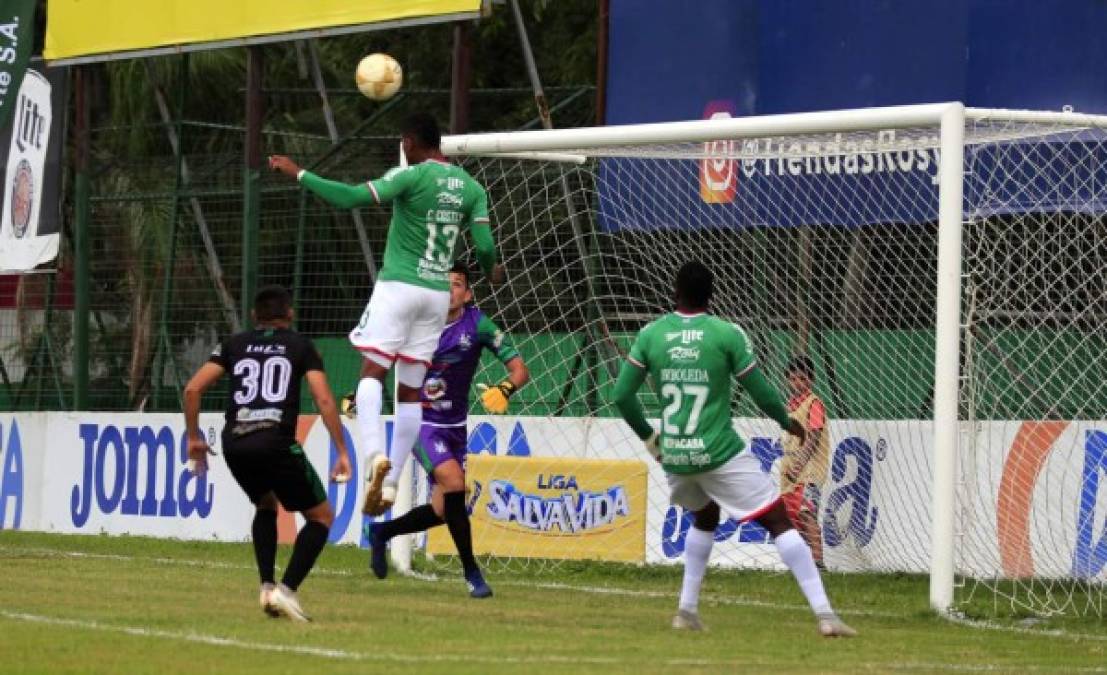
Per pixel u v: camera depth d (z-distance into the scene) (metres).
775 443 50.78
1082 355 49.97
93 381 72.88
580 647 32.38
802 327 52.94
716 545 51.69
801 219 53.41
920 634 36.97
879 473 49.94
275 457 34.41
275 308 35.44
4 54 69.62
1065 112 45.94
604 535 51.28
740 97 56.19
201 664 28.08
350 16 59.94
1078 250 50.00
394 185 38.47
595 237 56.22
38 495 67.94
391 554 50.03
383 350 39.00
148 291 71.44
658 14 57.59
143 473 64.38
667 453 35.16
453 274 43.38
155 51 65.06
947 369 40.53
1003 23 52.75
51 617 34.94
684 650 32.41
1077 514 48.28
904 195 52.31
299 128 85.00
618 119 58.28
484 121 87.44
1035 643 36.09
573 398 55.41
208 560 52.84
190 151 83.12
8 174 70.00
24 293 72.75
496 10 85.19
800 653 32.53
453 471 42.84
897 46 53.91
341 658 29.34
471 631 34.53
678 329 34.94
